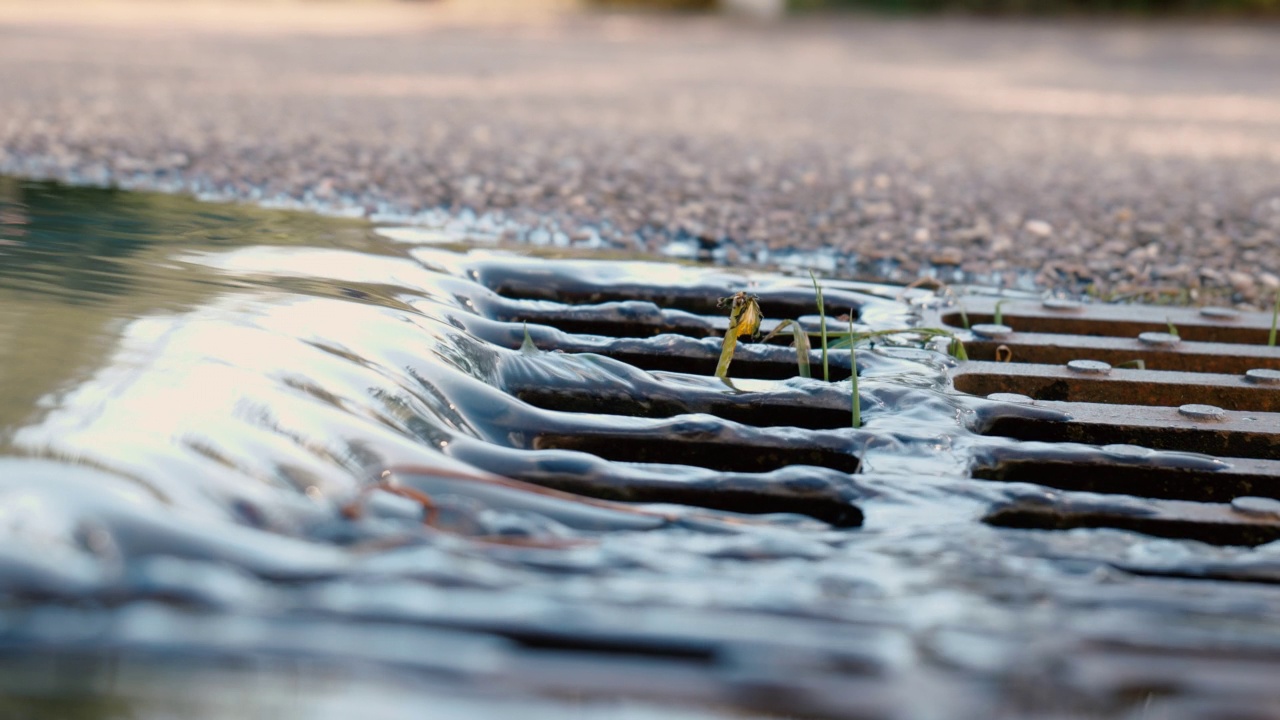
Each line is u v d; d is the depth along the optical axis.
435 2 11.38
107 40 5.65
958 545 1.11
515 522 1.10
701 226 1.84
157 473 1.08
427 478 1.13
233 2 10.38
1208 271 1.76
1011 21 10.93
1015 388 1.35
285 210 1.75
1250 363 1.42
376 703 0.94
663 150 2.81
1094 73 6.31
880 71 6.14
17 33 5.82
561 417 1.23
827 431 1.23
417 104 3.56
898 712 0.99
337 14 9.38
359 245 1.55
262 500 1.08
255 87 3.79
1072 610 1.06
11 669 0.95
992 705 1.00
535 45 7.02
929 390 1.29
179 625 1.01
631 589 1.06
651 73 5.45
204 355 1.19
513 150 2.64
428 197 1.94
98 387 1.14
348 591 1.03
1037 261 1.78
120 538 1.04
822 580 1.08
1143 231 2.01
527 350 1.32
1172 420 1.27
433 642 1.01
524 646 1.02
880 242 1.81
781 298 1.53
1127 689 1.01
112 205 1.67
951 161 2.88
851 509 1.17
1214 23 10.69
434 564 1.05
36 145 2.18
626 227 1.81
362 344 1.25
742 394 1.29
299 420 1.15
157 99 3.24
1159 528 1.16
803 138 3.23
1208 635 1.04
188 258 1.41
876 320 1.47
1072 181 2.60
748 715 0.97
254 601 1.02
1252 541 1.16
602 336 1.42
